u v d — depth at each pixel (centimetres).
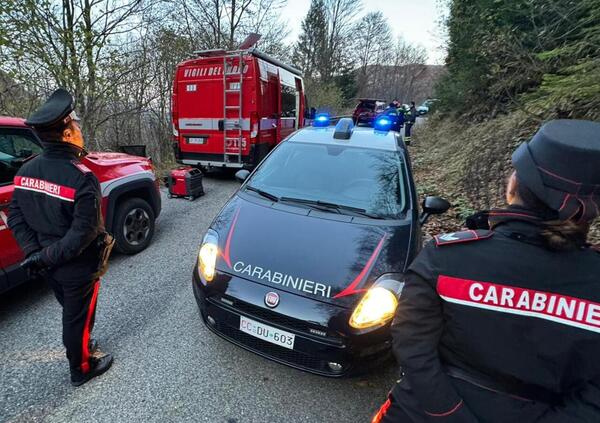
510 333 84
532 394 86
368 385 210
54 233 173
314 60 3378
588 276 80
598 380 82
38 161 170
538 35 498
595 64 360
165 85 977
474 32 691
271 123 702
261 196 274
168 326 252
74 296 181
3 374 203
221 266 209
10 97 573
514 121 584
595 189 75
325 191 273
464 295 87
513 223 89
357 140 324
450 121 1079
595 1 388
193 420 180
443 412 90
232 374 211
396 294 189
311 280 192
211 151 668
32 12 506
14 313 263
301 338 183
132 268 339
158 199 409
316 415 188
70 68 570
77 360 191
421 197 562
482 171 550
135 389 196
